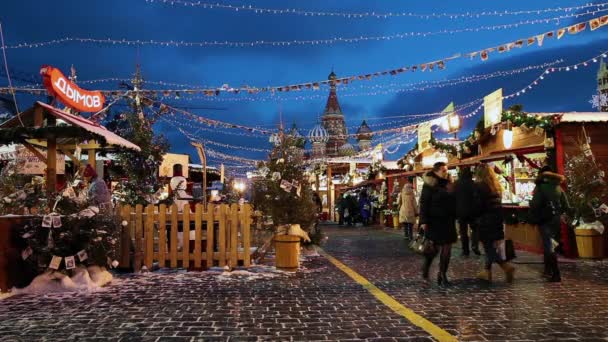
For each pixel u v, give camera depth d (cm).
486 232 802
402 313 585
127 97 1388
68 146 1113
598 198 1091
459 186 813
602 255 1069
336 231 2145
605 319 552
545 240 816
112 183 1622
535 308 608
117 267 920
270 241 1251
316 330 511
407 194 1609
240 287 763
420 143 2030
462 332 501
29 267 755
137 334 498
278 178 1009
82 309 612
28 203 806
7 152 1212
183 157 1388
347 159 3525
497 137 1433
